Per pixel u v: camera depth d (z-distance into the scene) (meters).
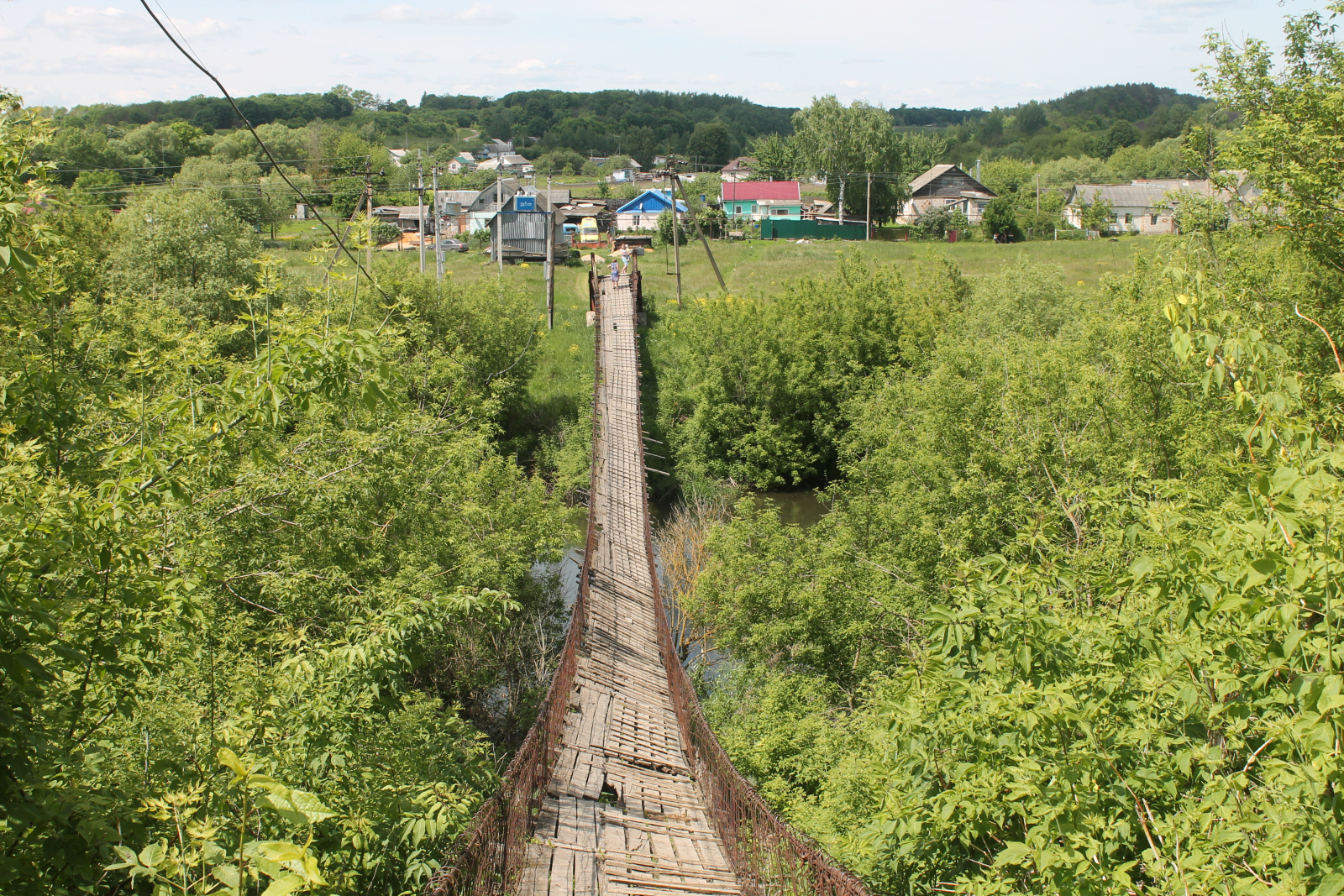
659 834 11.14
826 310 36.94
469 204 81.44
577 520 28.61
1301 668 4.62
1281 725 4.39
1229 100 15.18
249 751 6.11
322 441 12.85
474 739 10.90
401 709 8.68
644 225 85.75
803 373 34.03
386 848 7.10
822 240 70.19
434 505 16.72
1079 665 6.27
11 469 5.03
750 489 34.59
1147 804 5.40
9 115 5.70
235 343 20.75
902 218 87.81
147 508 6.17
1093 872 4.92
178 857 3.56
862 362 35.88
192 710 6.71
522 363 34.53
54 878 3.77
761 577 18.83
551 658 19.00
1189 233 16.02
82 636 4.72
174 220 27.58
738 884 9.90
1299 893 3.86
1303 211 13.97
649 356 42.38
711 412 35.12
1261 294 14.27
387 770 7.68
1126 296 17.67
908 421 21.72
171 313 15.09
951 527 17.16
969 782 5.93
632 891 9.34
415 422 14.80
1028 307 30.08
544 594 20.34
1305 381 8.45
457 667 17.05
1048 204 76.69
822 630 18.12
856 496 21.80
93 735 5.36
